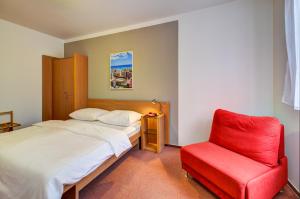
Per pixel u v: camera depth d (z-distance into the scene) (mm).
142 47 3109
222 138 1951
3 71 2949
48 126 2443
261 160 1562
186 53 2760
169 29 2873
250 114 2367
